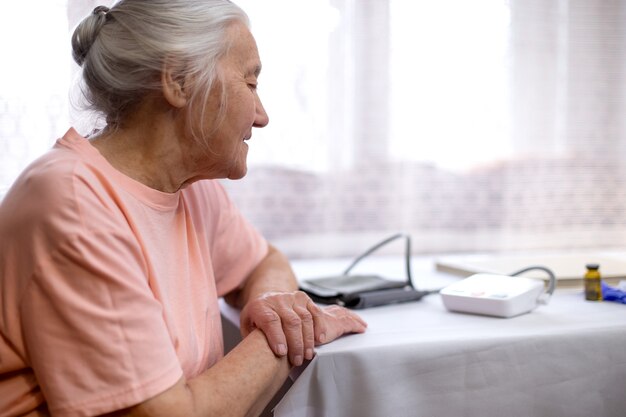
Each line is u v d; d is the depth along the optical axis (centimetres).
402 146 193
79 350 83
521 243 203
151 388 85
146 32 96
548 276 149
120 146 101
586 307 129
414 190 195
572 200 204
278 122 184
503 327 114
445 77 192
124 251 88
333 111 187
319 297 135
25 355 87
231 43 102
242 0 177
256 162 185
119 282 85
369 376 103
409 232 197
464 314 126
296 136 185
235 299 139
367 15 187
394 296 136
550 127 201
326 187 190
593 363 111
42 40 156
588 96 202
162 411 85
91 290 83
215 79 100
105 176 95
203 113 100
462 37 192
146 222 100
